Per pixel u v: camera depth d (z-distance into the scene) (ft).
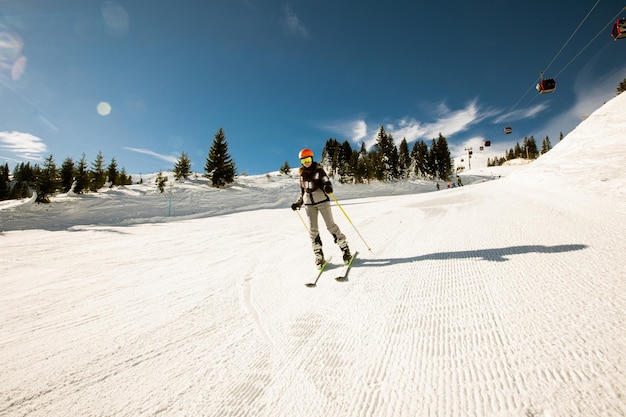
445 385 4.11
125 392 4.67
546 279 7.01
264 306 7.81
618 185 18.22
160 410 4.23
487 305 6.24
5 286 11.18
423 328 5.73
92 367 5.41
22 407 4.41
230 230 25.77
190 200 68.44
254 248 16.39
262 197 81.15
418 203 32.27
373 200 58.80
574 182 23.53
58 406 4.41
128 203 59.72
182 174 95.40
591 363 3.98
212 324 6.93
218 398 4.39
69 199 57.72
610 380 3.63
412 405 3.83
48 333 6.93
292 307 7.56
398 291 7.75
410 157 180.14
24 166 165.68
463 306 6.38
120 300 9.07
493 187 42.91
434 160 168.55
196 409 4.20
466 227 15.16
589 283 6.39
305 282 9.48
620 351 4.10
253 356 5.43
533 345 4.62
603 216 12.88
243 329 6.56
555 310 5.54
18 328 7.27
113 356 5.75
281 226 26.13
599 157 27.17
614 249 8.26
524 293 6.48
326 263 11.55
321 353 5.32
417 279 8.43
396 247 12.69
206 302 8.41
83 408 4.35
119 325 7.20
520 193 28.02
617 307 5.25
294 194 88.28
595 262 7.52
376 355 5.07
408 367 4.62
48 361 5.68
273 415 3.97
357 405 3.96
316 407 4.02
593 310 5.30
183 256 15.67
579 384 3.66
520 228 12.88
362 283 8.71
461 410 3.62
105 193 67.05
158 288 10.11
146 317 7.60
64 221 45.29
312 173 10.96
